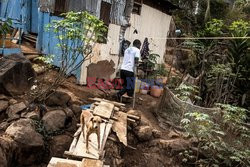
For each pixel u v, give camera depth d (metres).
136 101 8.75
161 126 7.75
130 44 10.19
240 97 9.16
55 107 6.57
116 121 6.53
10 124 5.66
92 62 8.58
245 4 17.80
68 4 8.78
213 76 9.47
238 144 6.73
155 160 6.64
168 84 9.74
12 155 5.06
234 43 9.18
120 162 5.86
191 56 11.72
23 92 6.74
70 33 6.45
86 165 4.36
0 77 6.29
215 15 16.11
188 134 6.96
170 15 12.44
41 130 5.74
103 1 8.64
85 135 5.27
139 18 10.34
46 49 9.43
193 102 8.98
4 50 8.17
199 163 6.73
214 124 6.69
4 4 11.50
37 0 10.26
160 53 12.27
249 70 8.98
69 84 8.17
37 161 5.50
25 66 6.76
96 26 6.61
